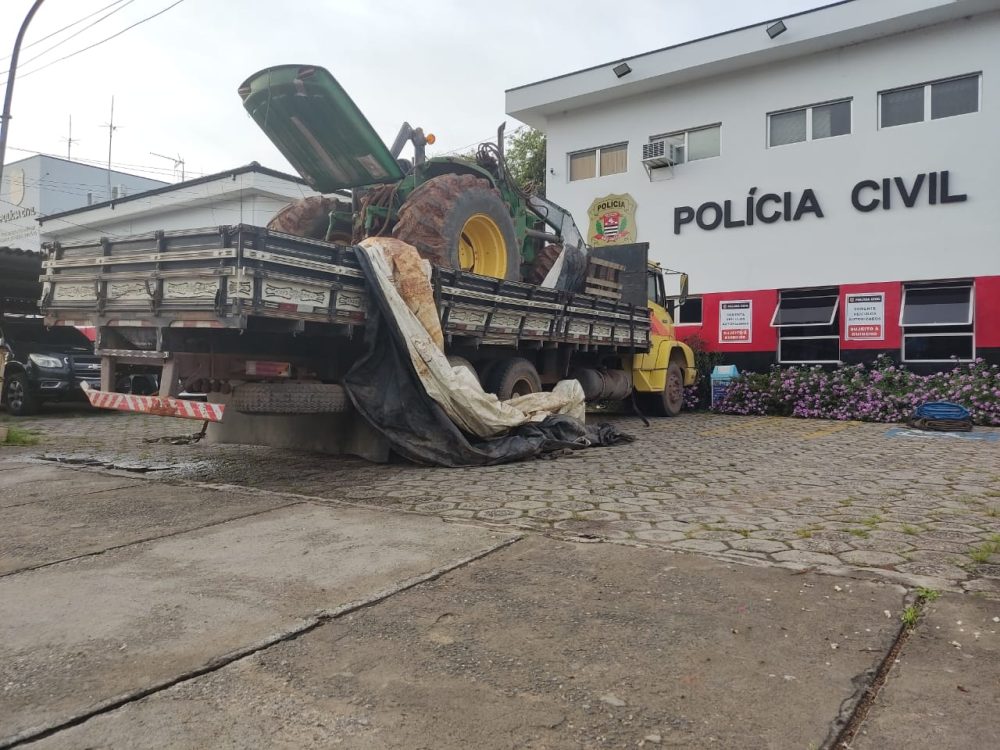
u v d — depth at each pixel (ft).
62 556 14.56
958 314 42.52
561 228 35.83
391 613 11.51
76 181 112.88
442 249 25.53
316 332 21.56
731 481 22.43
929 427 37.73
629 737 8.02
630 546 15.10
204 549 14.97
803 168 47.52
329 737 8.04
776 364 48.60
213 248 18.78
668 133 53.06
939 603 11.80
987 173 41.73
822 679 9.31
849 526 16.72
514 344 28.25
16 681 9.28
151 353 21.06
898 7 42.39
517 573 13.41
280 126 25.73
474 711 8.58
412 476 23.00
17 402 42.91
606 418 44.34
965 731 8.11
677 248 52.65
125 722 8.32
